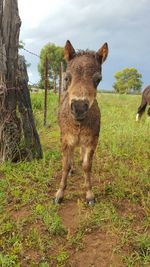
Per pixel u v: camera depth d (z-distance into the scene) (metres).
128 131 2.35
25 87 1.69
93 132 1.29
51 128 2.54
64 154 1.35
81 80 1.12
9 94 1.65
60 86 3.34
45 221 1.23
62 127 1.31
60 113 1.33
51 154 1.85
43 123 2.60
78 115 1.09
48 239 1.16
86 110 1.09
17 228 1.20
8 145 1.68
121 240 1.15
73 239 1.15
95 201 1.37
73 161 1.75
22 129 1.72
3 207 1.32
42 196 1.39
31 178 1.54
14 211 1.30
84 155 1.36
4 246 1.13
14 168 1.63
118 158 1.88
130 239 1.16
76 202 1.38
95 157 1.86
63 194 1.37
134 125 2.71
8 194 1.42
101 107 3.91
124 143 2.10
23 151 1.74
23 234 1.18
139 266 1.06
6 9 1.57
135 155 1.91
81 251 1.11
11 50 1.61
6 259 1.06
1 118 1.66
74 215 1.29
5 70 1.62
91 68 1.14
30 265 1.06
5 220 1.25
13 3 1.58
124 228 1.21
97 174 1.63
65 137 1.32
